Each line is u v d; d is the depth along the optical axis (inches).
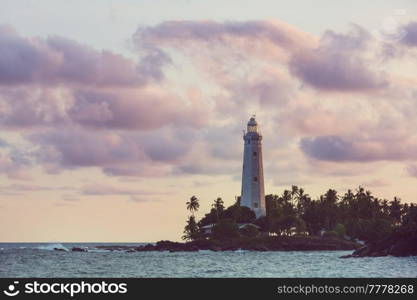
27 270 7130.9
